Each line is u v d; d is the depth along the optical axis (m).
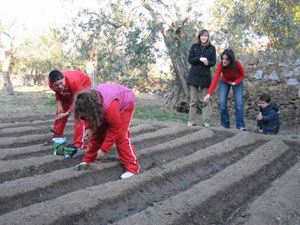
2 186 3.10
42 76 29.95
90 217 2.68
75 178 3.41
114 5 9.04
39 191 3.10
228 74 6.09
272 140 5.27
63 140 4.36
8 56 19.20
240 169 3.86
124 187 3.14
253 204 2.99
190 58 6.38
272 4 8.16
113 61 8.98
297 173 3.86
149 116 9.06
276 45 9.09
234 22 8.74
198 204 2.88
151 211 2.71
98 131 3.59
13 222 2.40
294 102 9.42
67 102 4.56
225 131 5.99
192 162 4.04
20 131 5.85
